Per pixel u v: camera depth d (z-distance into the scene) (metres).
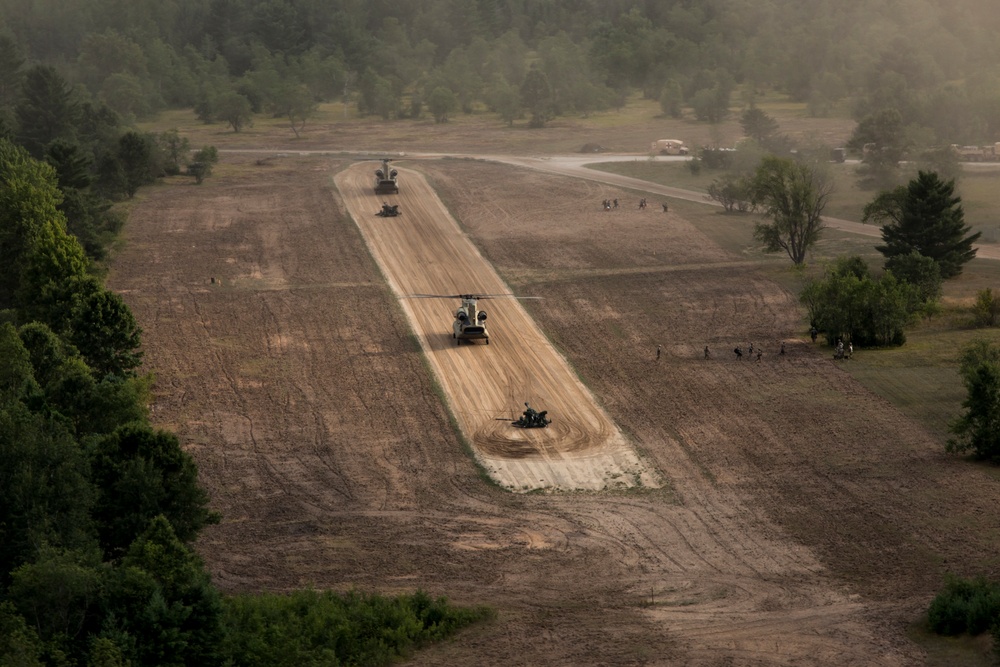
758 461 71.19
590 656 46.34
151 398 83.00
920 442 72.94
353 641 46.66
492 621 50.50
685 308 107.19
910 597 52.47
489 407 82.06
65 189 118.00
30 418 49.94
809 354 92.19
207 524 57.81
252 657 43.69
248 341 97.56
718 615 51.16
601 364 91.38
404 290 114.69
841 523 61.78
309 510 64.94
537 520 63.88
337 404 82.44
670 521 63.31
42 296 82.94
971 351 79.94
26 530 45.94
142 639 41.56
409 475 70.25
